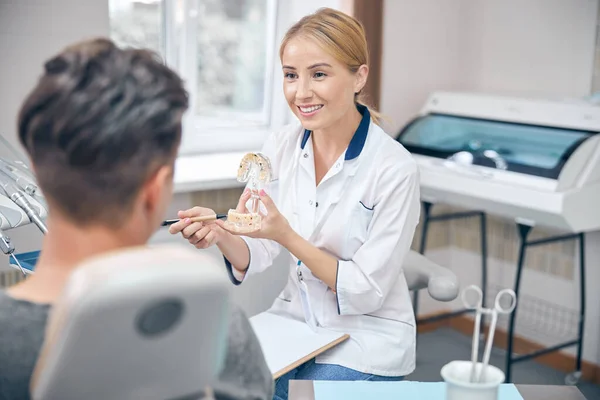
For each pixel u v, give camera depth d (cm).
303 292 182
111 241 75
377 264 173
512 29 316
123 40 287
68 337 60
